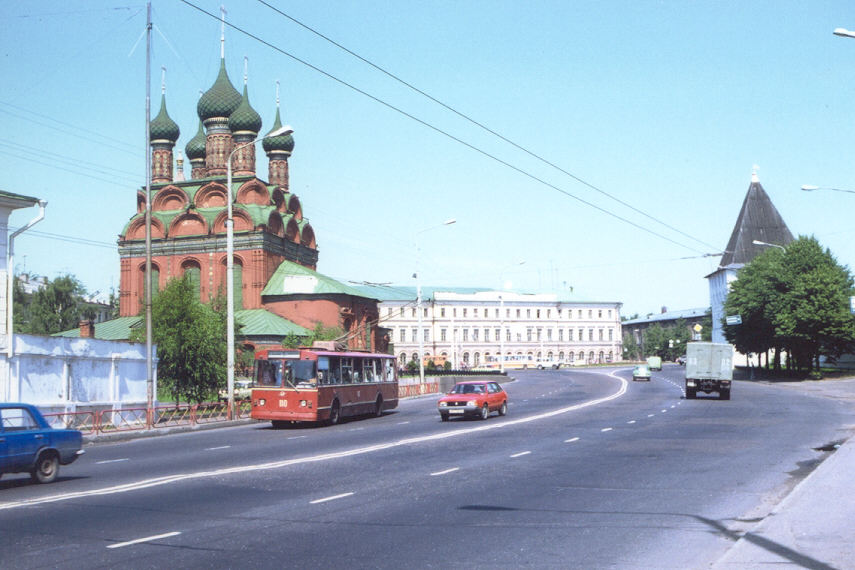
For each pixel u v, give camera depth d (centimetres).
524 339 16238
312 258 9362
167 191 8581
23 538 1080
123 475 1788
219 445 2609
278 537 1086
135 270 8462
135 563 938
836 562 887
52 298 9394
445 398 3550
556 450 2191
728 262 12462
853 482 1467
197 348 4244
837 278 7638
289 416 3419
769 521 1125
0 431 1595
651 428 2864
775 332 7900
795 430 2731
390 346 9769
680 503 1350
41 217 3294
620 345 17275
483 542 1053
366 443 2517
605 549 1011
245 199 8475
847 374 8169
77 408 3503
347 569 912
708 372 5041
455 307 15650
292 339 7419
